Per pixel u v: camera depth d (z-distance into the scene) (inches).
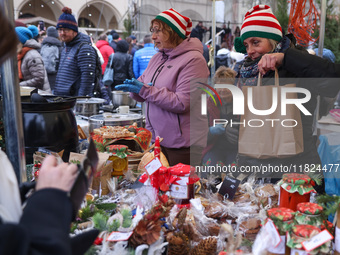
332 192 59.0
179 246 40.8
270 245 35.6
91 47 132.4
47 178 25.9
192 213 47.1
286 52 57.5
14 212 26.0
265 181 60.5
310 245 34.3
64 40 131.3
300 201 44.9
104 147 63.9
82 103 111.7
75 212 25.8
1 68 37.4
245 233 43.8
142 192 50.7
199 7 352.2
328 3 241.6
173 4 343.0
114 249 38.2
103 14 634.8
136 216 44.5
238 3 327.9
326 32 235.5
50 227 22.8
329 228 40.0
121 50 198.2
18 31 135.6
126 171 61.0
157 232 39.4
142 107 123.5
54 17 567.2
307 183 45.2
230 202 50.7
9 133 38.6
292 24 79.8
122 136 66.2
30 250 21.2
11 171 27.3
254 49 66.7
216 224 46.4
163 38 83.0
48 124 64.3
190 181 51.4
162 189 51.3
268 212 38.6
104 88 189.3
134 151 68.1
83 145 79.0
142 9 340.8
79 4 559.8
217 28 321.4
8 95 37.7
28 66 137.7
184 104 80.5
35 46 138.6
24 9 537.6
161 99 80.2
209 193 55.7
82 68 130.3
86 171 27.1
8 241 20.2
